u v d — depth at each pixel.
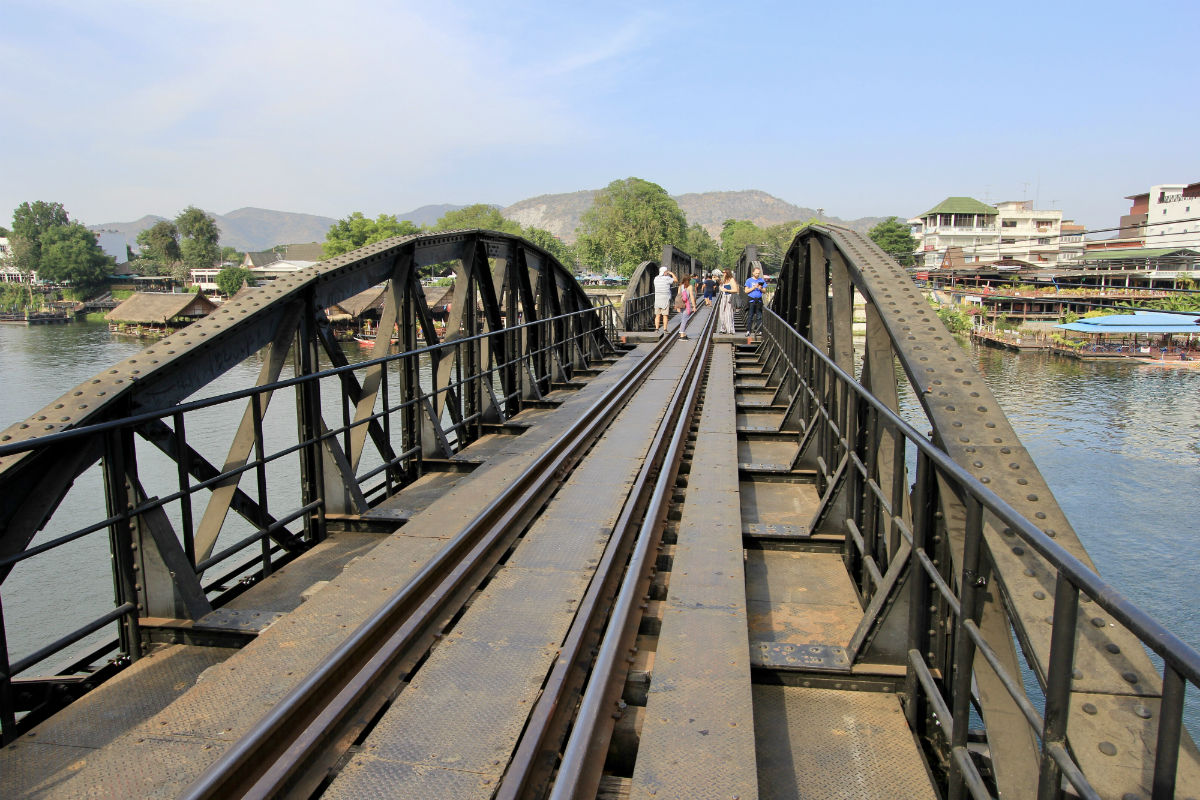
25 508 3.52
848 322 6.72
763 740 3.05
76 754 3.03
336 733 3.04
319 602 4.12
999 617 2.60
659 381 12.46
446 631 4.04
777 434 8.57
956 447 2.71
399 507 6.18
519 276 12.12
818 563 4.96
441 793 2.62
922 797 2.70
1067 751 1.72
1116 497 14.01
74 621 9.68
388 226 88.50
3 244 128.12
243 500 4.84
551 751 2.98
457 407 9.03
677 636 3.60
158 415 3.94
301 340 5.92
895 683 3.36
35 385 21.55
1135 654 1.97
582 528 5.33
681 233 122.25
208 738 2.95
